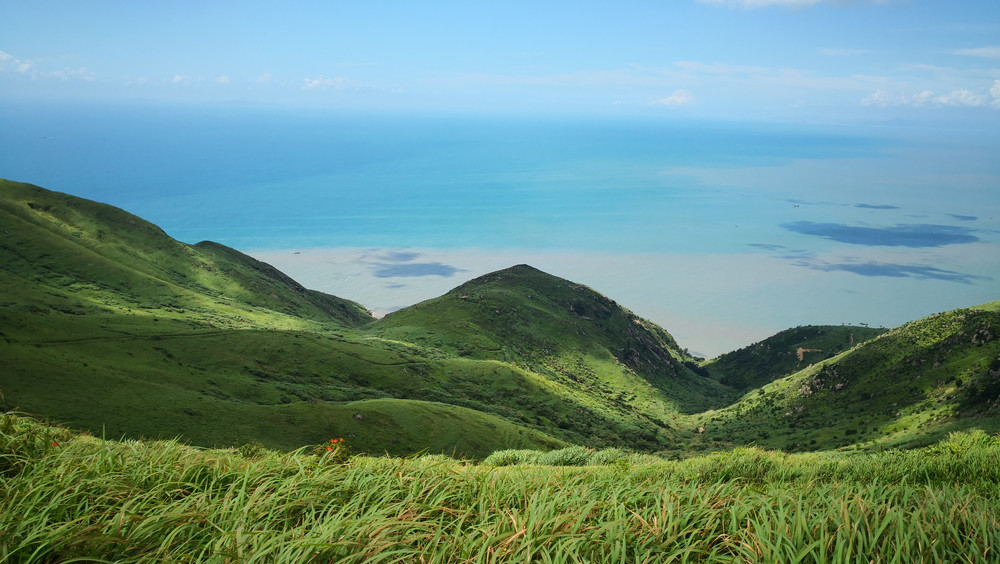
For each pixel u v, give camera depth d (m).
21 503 4.44
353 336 191.38
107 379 80.19
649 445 147.12
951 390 141.12
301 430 82.62
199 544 4.05
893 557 3.95
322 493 5.00
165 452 6.05
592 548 4.11
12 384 71.06
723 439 165.38
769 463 12.01
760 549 3.97
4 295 153.50
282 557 3.67
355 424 88.38
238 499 4.59
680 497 5.09
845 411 161.75
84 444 6.89
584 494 5.18
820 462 11.93
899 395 154.25
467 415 102.75
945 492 5.51
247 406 84.62
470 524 4.74
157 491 4.85
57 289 174.62
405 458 6.32
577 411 153.62
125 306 175.12
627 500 5.06
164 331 125.56
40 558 3.79
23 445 6.09
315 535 4.03
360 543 3.91
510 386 152.12
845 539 4.14
